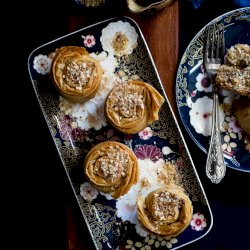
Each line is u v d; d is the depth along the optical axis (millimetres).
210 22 765
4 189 918
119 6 772
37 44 880
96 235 758
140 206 739
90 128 771
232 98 779
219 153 754
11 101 898
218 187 807
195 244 805
